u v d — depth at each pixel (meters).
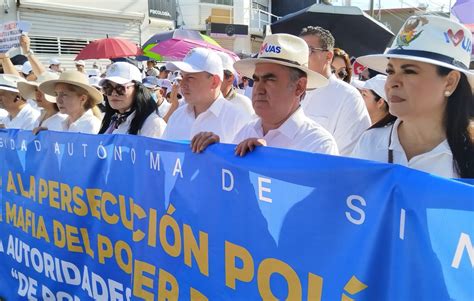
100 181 2.44
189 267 2.00
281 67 2.28
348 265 1.45
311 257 1.56
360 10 5.34
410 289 1.28
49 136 2.72
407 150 1.94
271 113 2.33
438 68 1.71
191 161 1.97
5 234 3.14
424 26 1.75
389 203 1.34
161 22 19.81
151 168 2.16
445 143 1.79
